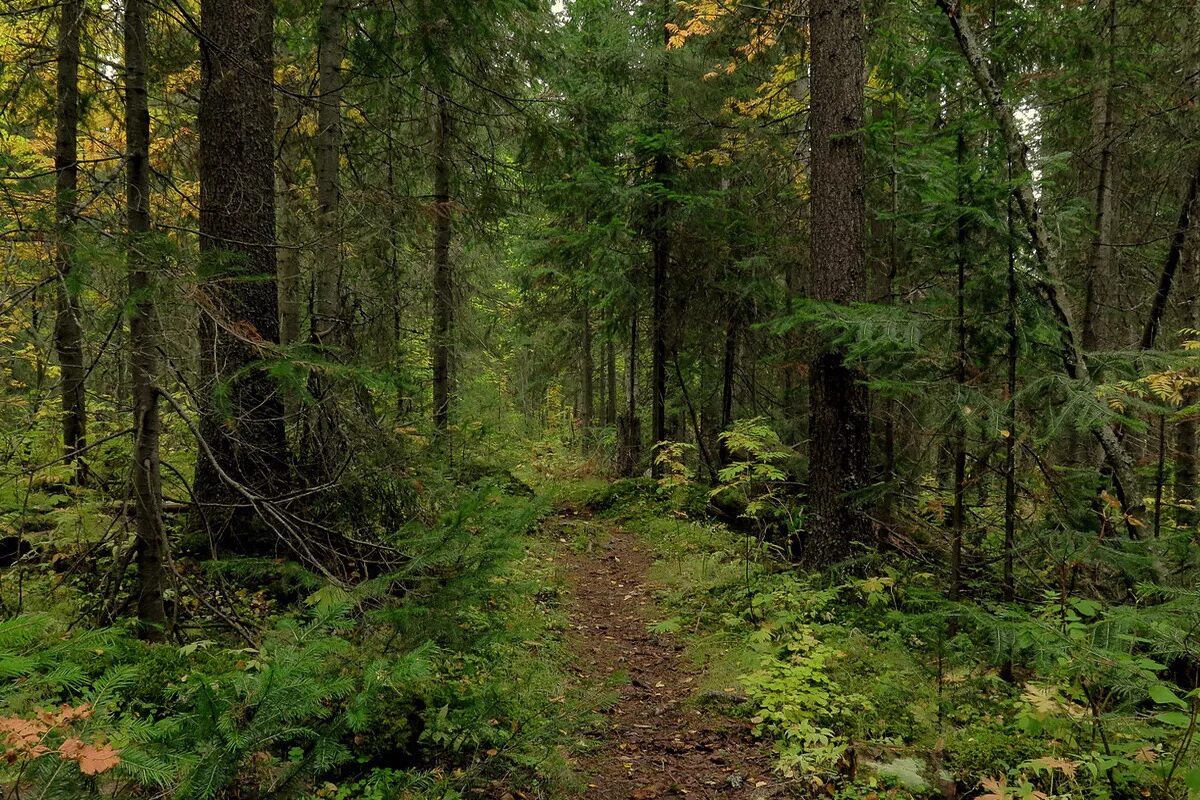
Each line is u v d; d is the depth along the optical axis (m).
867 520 7.20
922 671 4.93
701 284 13.45
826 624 6.02
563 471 16.34
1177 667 4.35
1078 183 10.41
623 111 12.28
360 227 6.93
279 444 6.06
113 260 3.27
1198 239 8.72
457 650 3.47
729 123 11.59
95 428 6.70
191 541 5.54
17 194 3.74
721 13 10.02
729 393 13.72
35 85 6.70
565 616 6.86
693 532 10.23
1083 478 5.59
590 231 11.78
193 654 3.77
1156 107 8.10
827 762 3.87
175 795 1.82
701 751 4.30
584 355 19.86
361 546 5.82
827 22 7.13
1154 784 3.24
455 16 7.88
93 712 2.03
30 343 5.86
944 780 3.45
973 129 5.40
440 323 11.03
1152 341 7.95
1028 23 8.34
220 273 4.02
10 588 4.73
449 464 7.96
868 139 7.61
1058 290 5.55
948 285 6.59
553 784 3.65
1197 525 5.67
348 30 8.52
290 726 2.14
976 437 5.34
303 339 8.48
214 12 5.97
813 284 7.34
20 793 1.71
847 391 7.09
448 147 10.70
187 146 7.90
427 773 3.09
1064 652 3.23
